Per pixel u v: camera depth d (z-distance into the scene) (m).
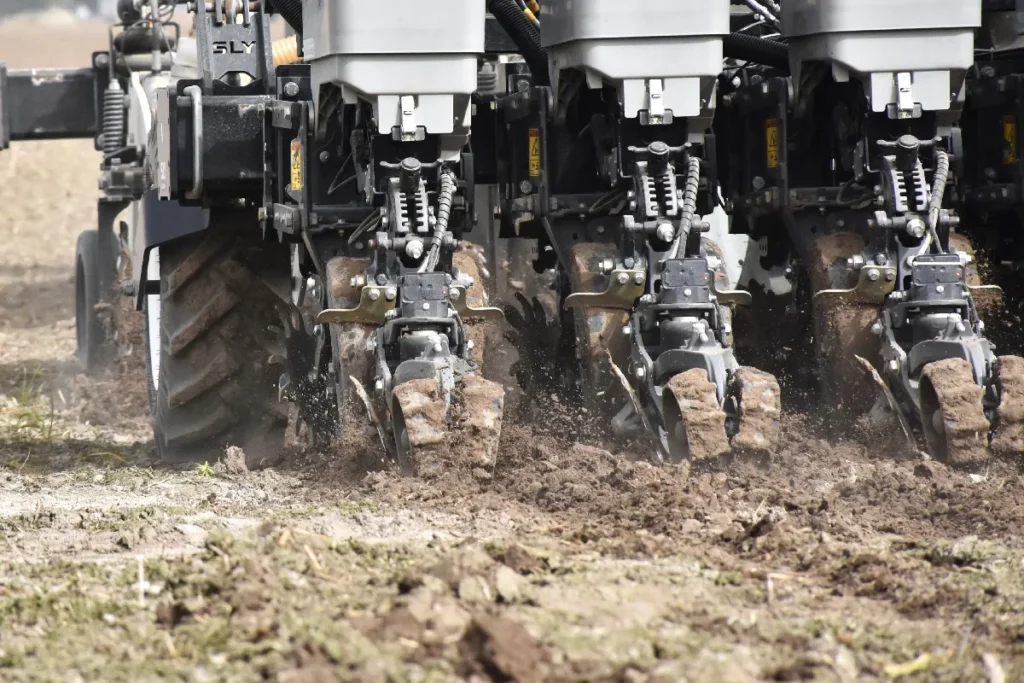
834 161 26.38
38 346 48.38
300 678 13.52
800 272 26.88
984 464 22.39
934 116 24.95
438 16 23.80
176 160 26.33
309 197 25.17
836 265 25.12
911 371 23.61
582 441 25.19
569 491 21.42
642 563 17.97
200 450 28.64
